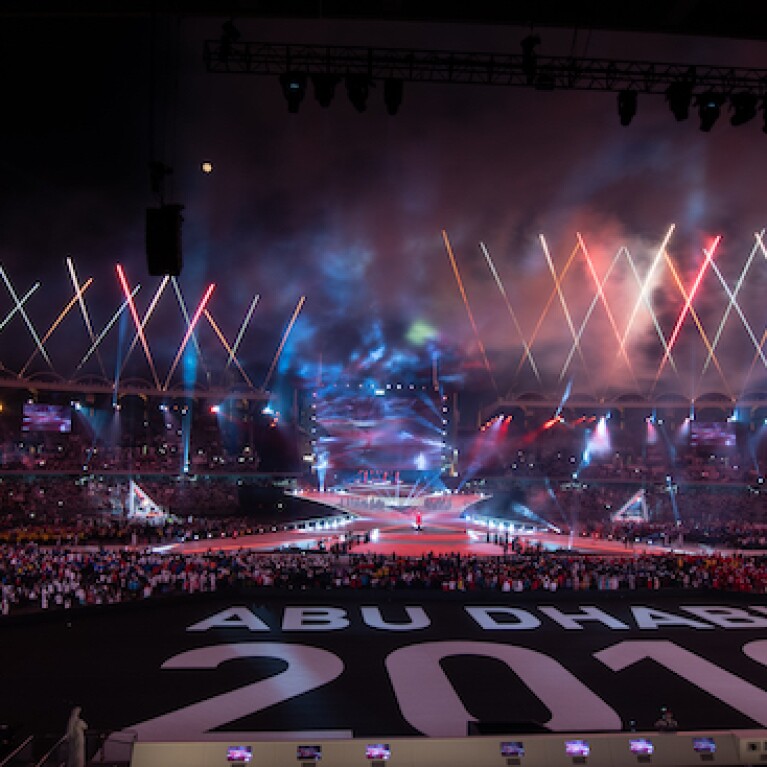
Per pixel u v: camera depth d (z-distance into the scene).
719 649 28.94
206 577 38.53
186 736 19.86
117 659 27.06
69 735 15.48
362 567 40.75
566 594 38.09
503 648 28.81
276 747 15.27
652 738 15.77
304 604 36.69
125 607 34.75
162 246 16.97
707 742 15.77
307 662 26.83
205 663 26.62
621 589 38.72
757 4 16.06
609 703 22.89
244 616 34.00
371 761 15.17
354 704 22.56
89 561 43.03
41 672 25.45
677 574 41.28
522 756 15.38
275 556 48.03
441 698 23.20
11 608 33.47
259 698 22.98
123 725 20.64
